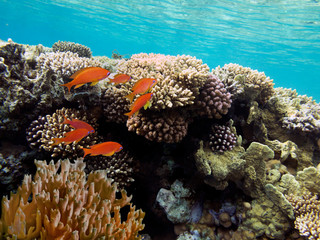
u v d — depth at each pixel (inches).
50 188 16.5
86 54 66.5
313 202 26.7
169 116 27.3
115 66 42.9
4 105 27.6
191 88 28.5
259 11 123.3
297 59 230.5
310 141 35.9
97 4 181.6
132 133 31.8
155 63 31.8
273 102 38.0
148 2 150.9
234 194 30.2
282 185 29.2
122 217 30.1
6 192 27.3
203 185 30.1
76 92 30.6
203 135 31.5
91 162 28.2
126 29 282.2
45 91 29.9
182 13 161.3
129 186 31.0
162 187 30.1
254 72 36.0
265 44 195.0
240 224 28.2
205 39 237.0
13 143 29.3
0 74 28.0
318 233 23.6
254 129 34.6
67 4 207.2
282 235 26.3
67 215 14.6
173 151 31.3
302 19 119.9
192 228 28.3
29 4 256.5
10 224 14.2
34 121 28.8
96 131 30.2
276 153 33.9
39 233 14.0
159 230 29.8
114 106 30.0
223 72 36.5
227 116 33.8
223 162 28.8
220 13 142.3
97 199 16.7
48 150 26.7
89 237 14.0
